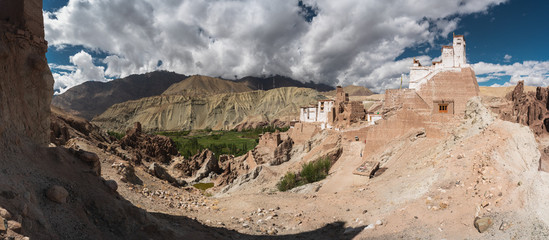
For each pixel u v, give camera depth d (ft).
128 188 68.03
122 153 135.03
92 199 37.17
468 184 56.03
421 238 45.68
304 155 198.29
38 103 42.52
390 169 108.99
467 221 46.09
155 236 38.60
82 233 31.71
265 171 180.45
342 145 165.89
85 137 174.60
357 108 196.13
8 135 34.81
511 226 39.45
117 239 34.53
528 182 45.73
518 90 198.80
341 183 108.17
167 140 287.89
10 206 26.00
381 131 134.62
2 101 35.14
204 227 52.95
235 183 185.06
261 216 69.82
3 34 36.86
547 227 36.09
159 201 68.80
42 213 29.48
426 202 55.72
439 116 124.77
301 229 59.16
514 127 71.61
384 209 60.95
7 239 22.56
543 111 184.55
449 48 129.90
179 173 250.57
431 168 75.41
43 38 44.34
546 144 130.11
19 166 33.24
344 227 57.98
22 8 40.09
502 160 59.00
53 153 40.01
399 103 135.64
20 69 39.14
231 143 541.75
